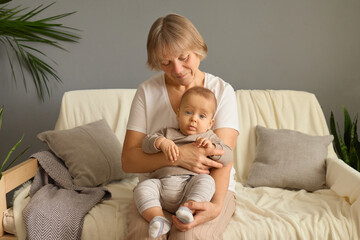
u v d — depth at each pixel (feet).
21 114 9.14
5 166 9.22
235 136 5.58
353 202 5.73
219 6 8.87
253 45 9.00
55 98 9.12
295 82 9.11
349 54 8.98
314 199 6.15
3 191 5.59
